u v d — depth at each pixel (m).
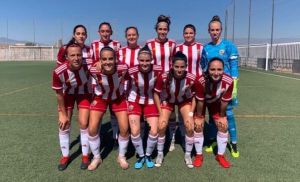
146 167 4.20
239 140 5.29
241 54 34.19
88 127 4.14
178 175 3.93
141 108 4.29
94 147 4.16
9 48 46.22
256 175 3.91
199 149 4.26
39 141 5.20
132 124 4.16
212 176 3.89
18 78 16.67
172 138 4.86
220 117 4.27
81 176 3.89
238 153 4.59
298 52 21.36
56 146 4.95
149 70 4.06
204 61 4.77
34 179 3.79
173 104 4.33
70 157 4.53
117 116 4.18
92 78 4.14
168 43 4.88
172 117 4.78
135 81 4.14
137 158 4.53
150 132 4.15
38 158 4.45
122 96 4.21
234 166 4.20
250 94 10.63
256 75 19.27
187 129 4.19
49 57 46.91
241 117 6.99
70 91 4.23
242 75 19.27
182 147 5.02
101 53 3.88
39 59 46.72
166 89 4.17
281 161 4.36
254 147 4.94
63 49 4.57
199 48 4.79
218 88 4.06
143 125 4.84
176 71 3.97
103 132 5.85
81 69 4.03
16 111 7.56
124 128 4.14
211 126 4.83
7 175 3.89
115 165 4.26
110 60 3.86
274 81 15.35
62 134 4.15
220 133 4.23
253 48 30.34
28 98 9.59
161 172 4.02
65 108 4.25
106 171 4.05
